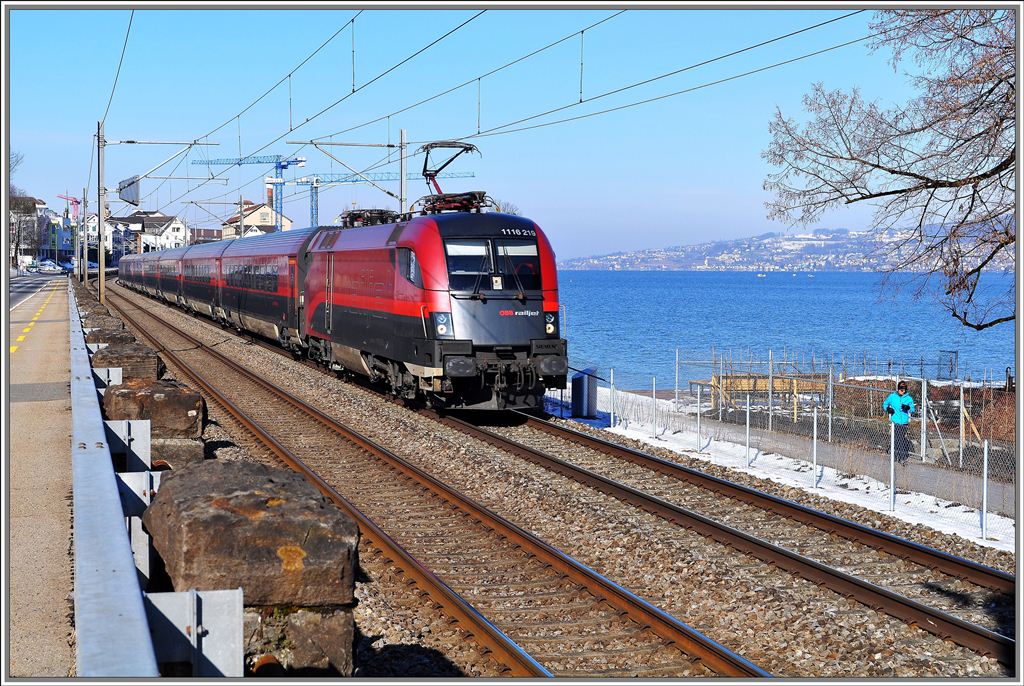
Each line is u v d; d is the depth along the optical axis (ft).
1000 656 25.55
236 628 14.05
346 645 16.30
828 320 309.01
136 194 145.48
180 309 184.03
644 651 25.67
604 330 244.42
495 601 29.66
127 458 29.50
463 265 60.64
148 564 17.67
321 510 16.69
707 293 599.98
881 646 26.32
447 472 47.98
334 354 82.53
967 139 66.39
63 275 411.95
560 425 60.75
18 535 29.63
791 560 32.63
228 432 56.03
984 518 39.09
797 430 67.36
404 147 91.86
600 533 36.68
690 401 87.30
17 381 67.46
